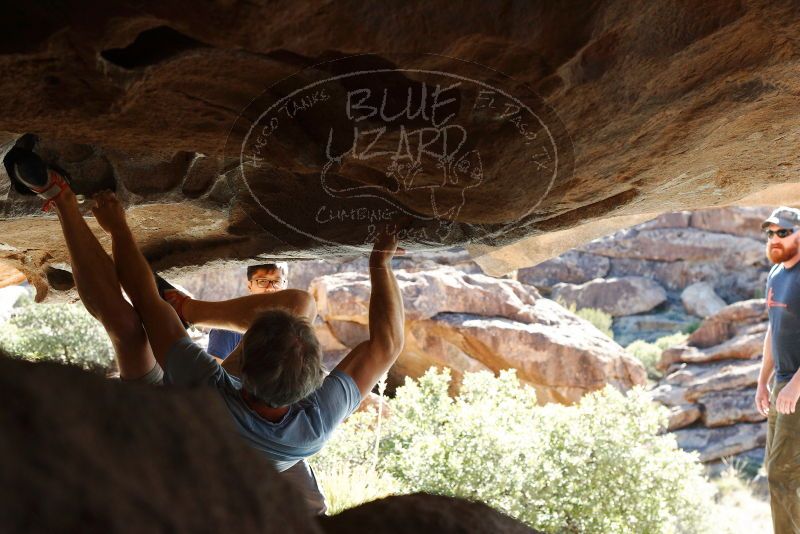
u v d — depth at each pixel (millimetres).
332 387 2041
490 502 5594
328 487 5660
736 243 19359
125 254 2062
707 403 11375
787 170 2656
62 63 1228
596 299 18781
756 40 1403
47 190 2002
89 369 331
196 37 1124
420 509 657
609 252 19875
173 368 1928
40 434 263
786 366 4199
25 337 10992
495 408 6746
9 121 1456
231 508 321
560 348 10766
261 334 1812
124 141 1610
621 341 17828
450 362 10844
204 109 1436
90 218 2703
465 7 1154
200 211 2549
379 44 1167
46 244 3055
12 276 4391
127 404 306
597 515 5828
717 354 12672
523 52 1256
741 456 10727
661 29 1306
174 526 286
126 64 1241
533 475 5867
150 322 1993
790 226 4176
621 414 6613
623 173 2098
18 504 245
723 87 1599
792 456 4012
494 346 10695
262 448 1872
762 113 1933
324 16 1107
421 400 7328
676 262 19625
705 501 6922
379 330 2197
